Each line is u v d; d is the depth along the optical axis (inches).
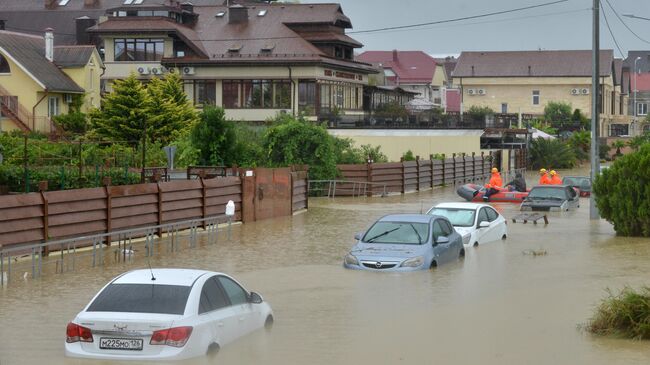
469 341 595.8
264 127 2180.1
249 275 906.1
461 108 4724.4
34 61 2674.7
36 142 1894.7
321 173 2037.4
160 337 500.1
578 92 4606.3
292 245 1167.6
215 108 1761.8
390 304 733.9
